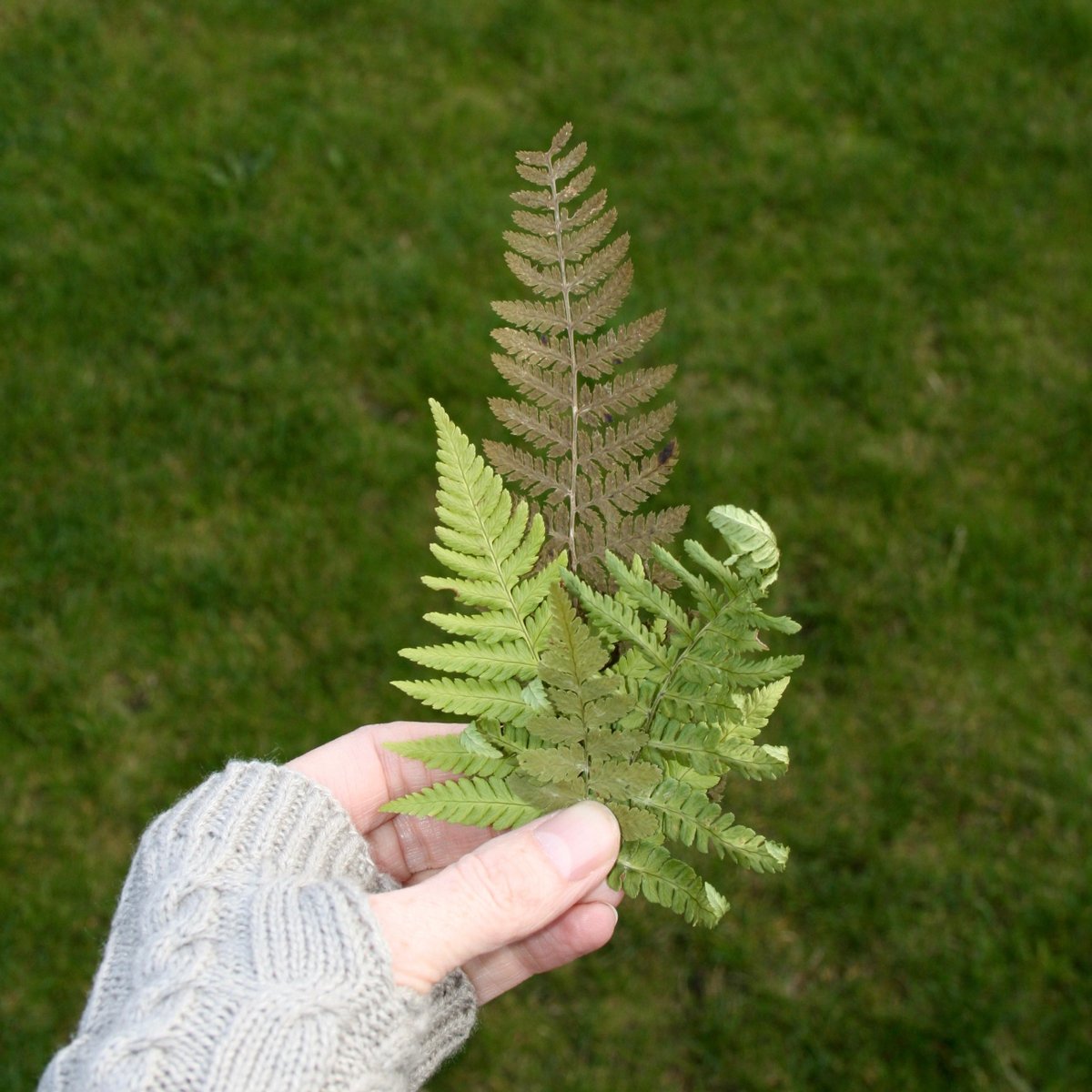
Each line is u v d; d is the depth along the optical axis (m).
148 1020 0.92
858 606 2.94
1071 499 3.08
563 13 3.91
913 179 3.60
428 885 1.10
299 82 3.68
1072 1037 2.45
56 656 2.80
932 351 3.32
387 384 3.18
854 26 3.89
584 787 1.05
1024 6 3.91
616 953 2.58
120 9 3.74
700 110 3.71
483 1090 2.45
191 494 3.01
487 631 1.01
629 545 1.01
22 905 2.54
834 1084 2.43
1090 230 3.51
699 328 3.32
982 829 2.71
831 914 2.60
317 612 2.89
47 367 3.13
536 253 0.99
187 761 2.73
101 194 3.39
